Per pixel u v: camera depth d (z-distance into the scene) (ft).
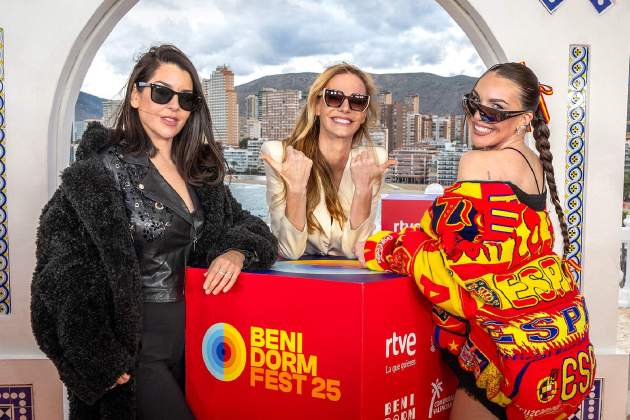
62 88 8.96
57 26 8.63
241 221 6.42
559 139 9.08
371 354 4.52
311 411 4.70
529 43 8.97
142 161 5.59
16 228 8.77
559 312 4.90
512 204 4.80
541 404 4.71
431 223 4.90
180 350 5.74
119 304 5.04
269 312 4.87
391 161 7.55
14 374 8.80
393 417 4.84
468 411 5.23
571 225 9.18
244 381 5.08
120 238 5.07
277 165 7.15
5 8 8.54
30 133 8.70
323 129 7.99
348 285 4.44
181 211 5.65
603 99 9.01
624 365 9.08
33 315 5.04
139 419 5.47
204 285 5.09
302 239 7.38
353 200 7.55
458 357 5.22
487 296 4.72
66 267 4.89
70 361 4.90
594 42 8.95
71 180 5.02
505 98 5.15
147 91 5.56
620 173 9.11
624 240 20.01
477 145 5.42
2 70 8.61
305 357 4.70
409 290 4.97
